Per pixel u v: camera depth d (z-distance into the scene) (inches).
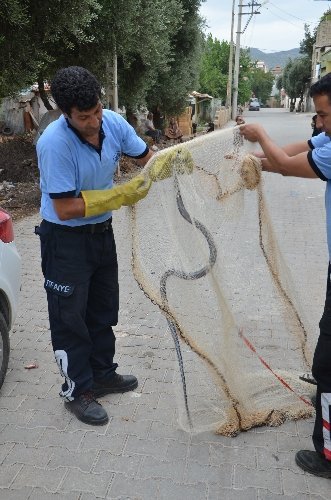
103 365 121.5
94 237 104.3
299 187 385.4
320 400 95.8
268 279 116.6
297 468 100.5
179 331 105.3
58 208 95.3
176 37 588.4
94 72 391.5
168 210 101.3
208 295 104.8
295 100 2298.2
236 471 99.7
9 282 124.0
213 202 105.6
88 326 117.5
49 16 287.3
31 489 95.3
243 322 117.3
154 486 95.9
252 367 124.1
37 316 169.9
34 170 416.2
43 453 104.8
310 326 129.8
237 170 105.1
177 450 105.3
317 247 239.6
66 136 93.2
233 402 109.3
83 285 105.1
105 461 102.4
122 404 121.3
